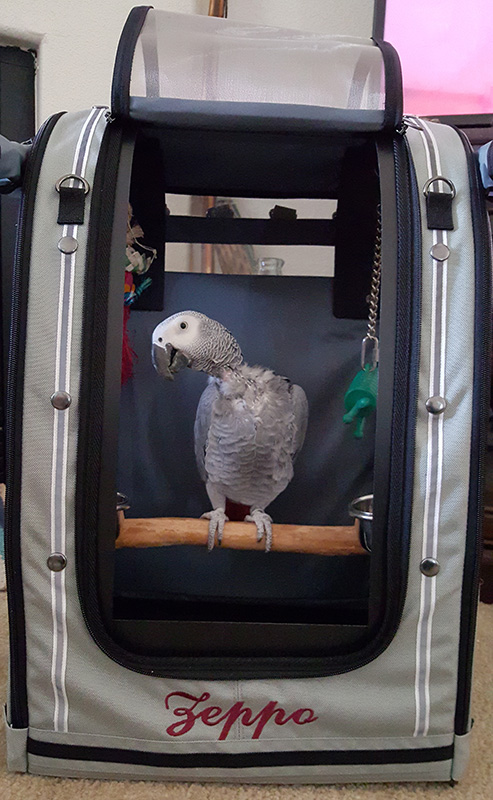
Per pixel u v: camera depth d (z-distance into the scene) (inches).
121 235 17.8
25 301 17.6
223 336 23.0
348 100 19.3
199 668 17.7
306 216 43.4
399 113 18.7
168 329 22.4
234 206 41.9
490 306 18.1
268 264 37.2
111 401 17.4
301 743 18.3
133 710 17.8
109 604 17.5
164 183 26.7
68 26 40.0
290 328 28.2
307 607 23.8
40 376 17.5
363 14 43.7
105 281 17.5
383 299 17.9
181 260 42.1
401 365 17.7
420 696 18.1
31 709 18.2
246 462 23.2
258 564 26.5
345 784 19.0
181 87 19.0
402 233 18.0
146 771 18.3
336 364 27.9
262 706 18.0
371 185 25.3
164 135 21.6
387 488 17.8
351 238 26.9
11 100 41.5
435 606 17.9
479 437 17.8
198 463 25.6
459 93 36.7
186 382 27.9
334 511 27.5
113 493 17.4
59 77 40.4
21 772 18.8
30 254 17.8
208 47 19.6
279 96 19.2
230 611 23.6
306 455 27.6
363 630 18.2
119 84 18.4
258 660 17.9
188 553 26.3
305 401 25.6
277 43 20.2
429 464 17.7
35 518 17.6
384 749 18.4
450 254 18.0
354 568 26.3
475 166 18.8
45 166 18.3
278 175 26.2
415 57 37.0
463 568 18.0
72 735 18.1
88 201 18.0
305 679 18.0
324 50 20.0
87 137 18.6
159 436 27.7
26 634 17.9
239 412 23.0
